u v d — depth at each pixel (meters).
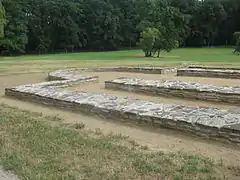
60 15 63.50
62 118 8.28
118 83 13.23
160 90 11.73
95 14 67.38
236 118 6.41
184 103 10.23
